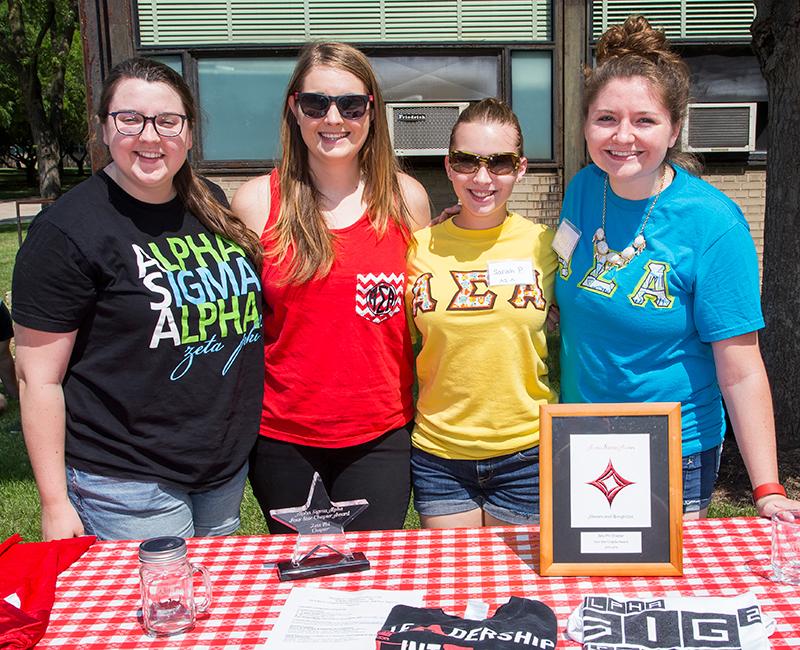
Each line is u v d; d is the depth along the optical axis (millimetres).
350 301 2441
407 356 2600
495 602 1675
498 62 6820
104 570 1873
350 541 1963
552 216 7020
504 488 2512
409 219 2641
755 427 2068
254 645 1561
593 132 2068
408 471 2611
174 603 1615
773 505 1957
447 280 2447
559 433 1779
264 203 2545
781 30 4309
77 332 2162
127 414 2176
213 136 6805
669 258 2117
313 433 2500
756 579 1724
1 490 4836
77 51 29578
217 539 2010
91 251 2082
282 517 1868
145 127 2088
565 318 2350
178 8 6625
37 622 1566
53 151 23766
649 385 2201
